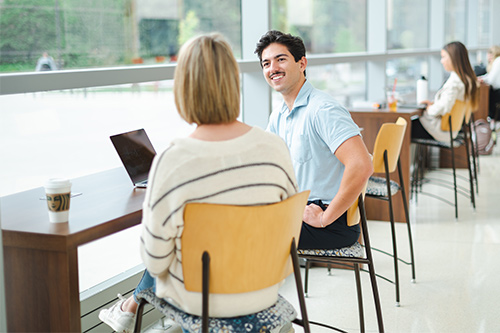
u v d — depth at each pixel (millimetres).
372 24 5598
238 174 1441
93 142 2529
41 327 1675
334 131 2213
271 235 1488
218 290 1471
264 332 1489
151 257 1437
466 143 4617
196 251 1439
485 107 6633
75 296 1646
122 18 2652
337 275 3225
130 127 2740
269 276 1528
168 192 1396
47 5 2264
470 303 2828
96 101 2521
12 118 2139
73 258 1627
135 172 2182
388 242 3764
